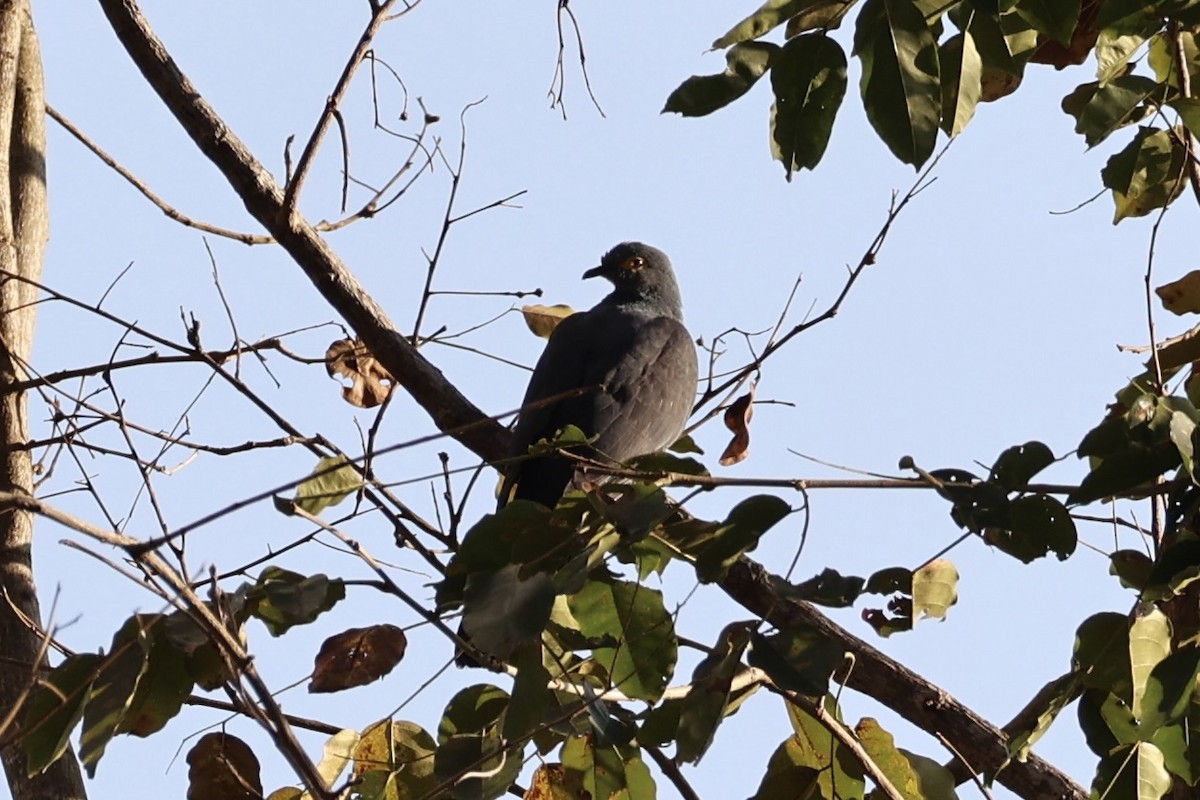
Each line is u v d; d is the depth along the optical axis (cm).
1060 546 819
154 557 727
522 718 795
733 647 780
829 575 776
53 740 793
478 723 902
